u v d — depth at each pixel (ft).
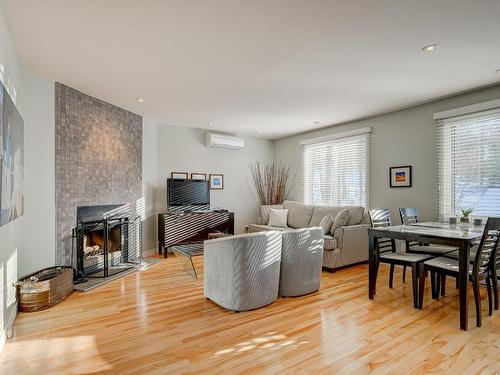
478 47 8.39
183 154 18.86
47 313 8.82
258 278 9.05
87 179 12.48
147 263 14.79
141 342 7.11
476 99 12.02
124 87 11.65
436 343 7.02
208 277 9.88
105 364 6.20
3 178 6.44
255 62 9.39
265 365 6.16
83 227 12.01
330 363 6.23
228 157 20.92
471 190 12.20
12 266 8.11
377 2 6.33
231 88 11.77
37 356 6.52
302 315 8.66
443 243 8.21
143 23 7.17
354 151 17.15
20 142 8.47
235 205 21.26
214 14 6.79
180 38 7.89
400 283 11.75
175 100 13.34
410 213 12.30
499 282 11.05
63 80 10.88
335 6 6.47
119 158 14.49
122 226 14.51
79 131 12.07
